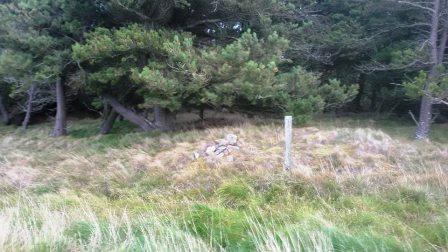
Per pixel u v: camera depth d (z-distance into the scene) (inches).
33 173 414.9
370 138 384.5
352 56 731.4
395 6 637.3
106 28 525.7
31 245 164.6
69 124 845.8
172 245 171.9
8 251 157.2
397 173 307.3
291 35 598.2
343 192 273.1
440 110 745.0
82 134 669.9
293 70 545.0
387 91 756.6
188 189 310.7
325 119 756.0
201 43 551.8
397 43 705.0
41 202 285.6
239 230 204.1
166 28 530.6
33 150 577.9
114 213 255.3
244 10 532.4
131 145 484.1
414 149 372.5
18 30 552.7
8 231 177.5
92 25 571.5
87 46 465.1
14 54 540.4
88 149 508.7
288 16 593.0
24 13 556.7
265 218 229.0
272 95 479.5
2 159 495.5
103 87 558.9
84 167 421.4
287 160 313.7
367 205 246.5
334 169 318.3
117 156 441.4
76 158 456.8
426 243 187.9
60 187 364.5
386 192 269.4
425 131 548.4
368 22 727.1
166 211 261.9
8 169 434.0
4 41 582.6
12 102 959.0
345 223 217.3
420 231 202.8
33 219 211.0
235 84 442.3
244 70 436.5
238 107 536.1
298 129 457.7
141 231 197.5
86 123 846.5
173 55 437.1
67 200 301.6
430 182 285.6
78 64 534.9
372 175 299.0
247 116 570.3
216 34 568.4
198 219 215.9
